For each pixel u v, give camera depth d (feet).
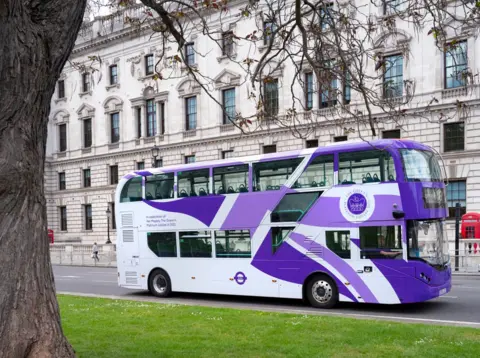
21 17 17.62
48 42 18.63
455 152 101.04
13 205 18.31
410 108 100.99
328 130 115.65
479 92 97.66
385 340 26.68
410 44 103.55
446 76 101.91
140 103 155.74
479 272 75.00
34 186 18.92
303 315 36.14
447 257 44.57
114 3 42.86
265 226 48.37
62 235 181.98
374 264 42.16
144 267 57.72
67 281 79.87
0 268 18.03
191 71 32.60
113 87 163.43
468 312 41.16
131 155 159.84
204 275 52.44
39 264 19.02
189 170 54.85
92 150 171.22
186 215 54.29
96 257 127.65
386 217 41.83
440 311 42.06
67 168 181.37
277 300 52.06
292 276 46.39
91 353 25.80
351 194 43.75
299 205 46.60
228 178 51.75
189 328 31.73
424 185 42.83
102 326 33.37
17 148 18.12
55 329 19.17
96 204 171.53
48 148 186.80
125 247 59.57
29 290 18.52
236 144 134.10
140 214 58.44
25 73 17.92
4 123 17.89
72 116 178.81
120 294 60.95
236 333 29.73
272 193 48.37
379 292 41.83
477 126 98.68
